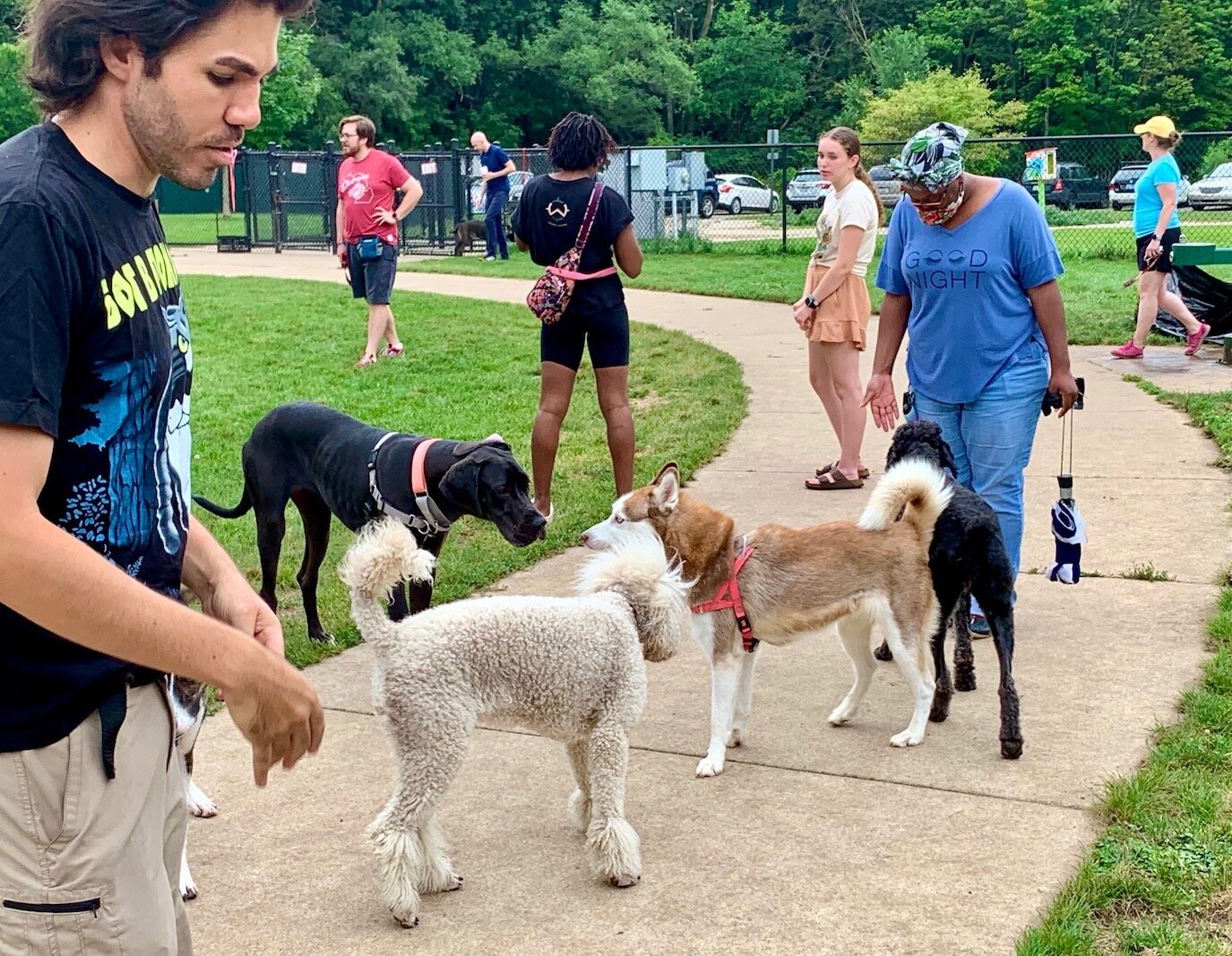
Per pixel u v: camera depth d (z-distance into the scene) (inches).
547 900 140.0
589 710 141.4
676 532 172.1
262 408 435.8
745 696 179.8
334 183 1163.9
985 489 216.4
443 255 1096.2
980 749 176.6
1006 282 208.1
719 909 136.8
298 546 284.5
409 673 129.7
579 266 279.9
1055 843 148.0
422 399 447.5
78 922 72.9
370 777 172.2
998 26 2667.3
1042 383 213.3
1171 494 297.9
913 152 200.8
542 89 2687.0
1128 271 819.4
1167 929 126.5
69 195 68.7
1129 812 151.5
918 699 177.9
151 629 67.0
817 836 152.6
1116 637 214.7
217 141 72.4
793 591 172.7
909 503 178.2
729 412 409.7
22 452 64.6
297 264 1021.2
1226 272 835.4
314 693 74.9
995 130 1983.3
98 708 72.2
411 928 134.4
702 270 914.1
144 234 74.7
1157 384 430.3
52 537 64.5
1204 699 183.2
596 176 288.4
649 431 386.9
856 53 2906.0
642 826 156.9
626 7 2667.3
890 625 175.9
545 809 162.1
